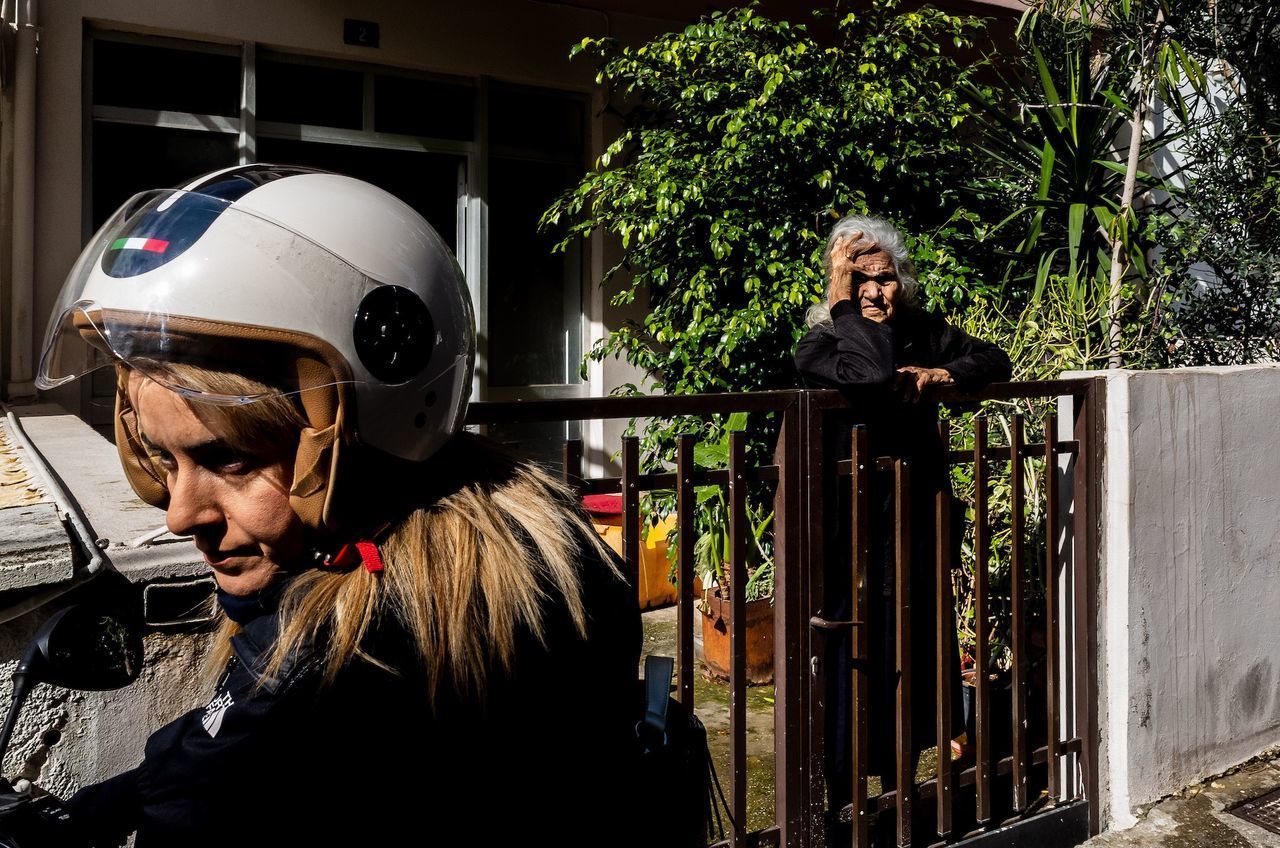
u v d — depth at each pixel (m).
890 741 2.54
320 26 5.21
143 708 1.63
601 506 4.03
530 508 1.02
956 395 2.60
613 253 6.03
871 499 2.49
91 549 1.58
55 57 4.62
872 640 2.50
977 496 2.64
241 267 0.89
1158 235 5.42
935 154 4.84
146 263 0.90
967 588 3.54
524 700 0.92
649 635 4.39
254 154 5.20
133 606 1.20
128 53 4.92
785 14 5.89
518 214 5.97
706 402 2.15
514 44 5.70
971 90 5.34
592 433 6.03
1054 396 2.80
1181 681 3.08
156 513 1.94
